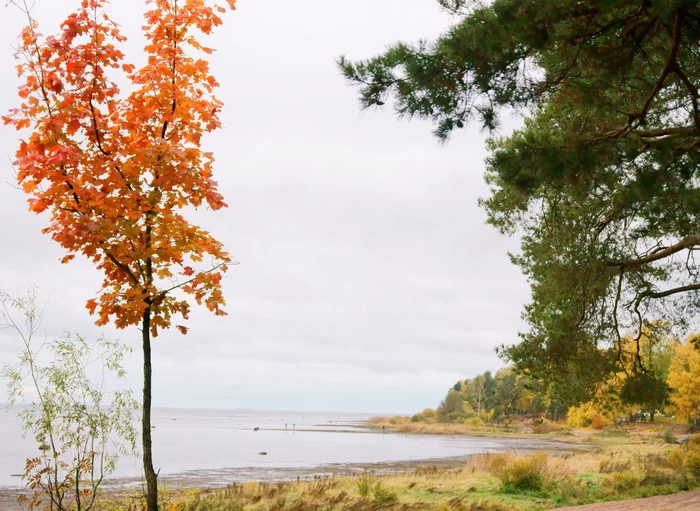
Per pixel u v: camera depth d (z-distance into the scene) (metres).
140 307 5.68
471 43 6.03
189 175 5.87
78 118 5.71
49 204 5.86
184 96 6.21
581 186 7.32
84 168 5.93
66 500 8.18
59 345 7.01
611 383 14.31
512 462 20.05
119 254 5.88
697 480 18.69
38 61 5.71
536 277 15.77
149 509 5.66
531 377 15.54
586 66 6.61
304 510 14.13
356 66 6.50
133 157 5.77
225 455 47.81
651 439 61.19
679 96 9.80
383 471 33.38
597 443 63.19
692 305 14.23
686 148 7.46
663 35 6.88
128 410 7.31
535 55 6.37
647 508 12.39
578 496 16.88
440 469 28.09
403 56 6.36
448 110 6.57
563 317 14.02
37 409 6.95
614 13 6.15
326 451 54.50
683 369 58.56
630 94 8.28
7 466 35.16
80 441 7.09
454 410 132.88
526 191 7.19
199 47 6.47
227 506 14.21
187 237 6.14
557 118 10.47
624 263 12.39
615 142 7.23
